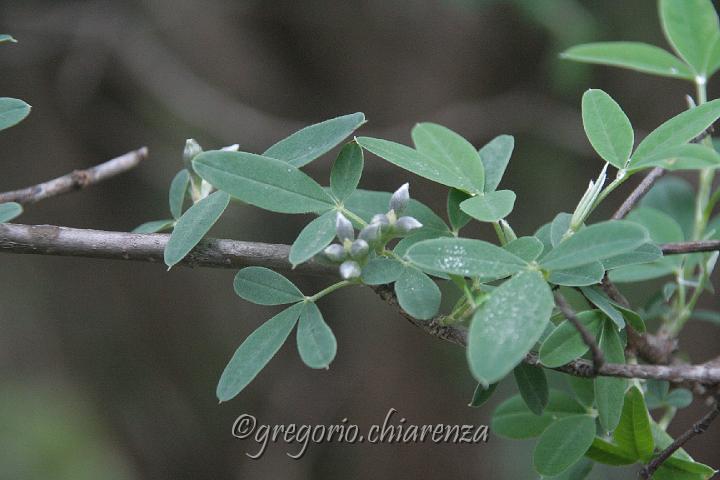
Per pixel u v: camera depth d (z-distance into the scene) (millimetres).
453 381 5477
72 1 5246
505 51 5273
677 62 2223
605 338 1601
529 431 1997
